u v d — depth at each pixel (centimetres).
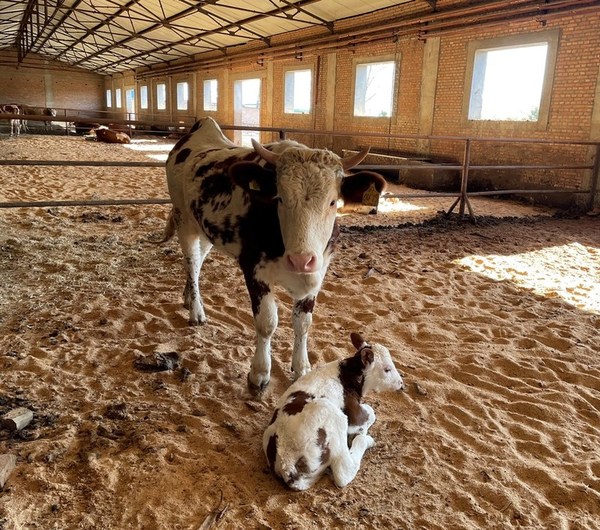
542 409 223
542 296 367
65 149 1276
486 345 285
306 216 179
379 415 215
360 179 196
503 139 636
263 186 193
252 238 209
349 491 168
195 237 286
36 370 235
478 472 182
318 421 165
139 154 1241
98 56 2398
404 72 1059
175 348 265
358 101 1209
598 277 420
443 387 238
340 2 1083
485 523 159
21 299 315
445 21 943
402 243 507
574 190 720
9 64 2603
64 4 1644
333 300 344
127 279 362
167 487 165
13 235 449
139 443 186
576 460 192
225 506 158
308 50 1311
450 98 962
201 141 283
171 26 1467
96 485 164
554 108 793
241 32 1488
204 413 210
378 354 195
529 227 620
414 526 156
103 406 209
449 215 642
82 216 542
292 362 234
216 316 309
